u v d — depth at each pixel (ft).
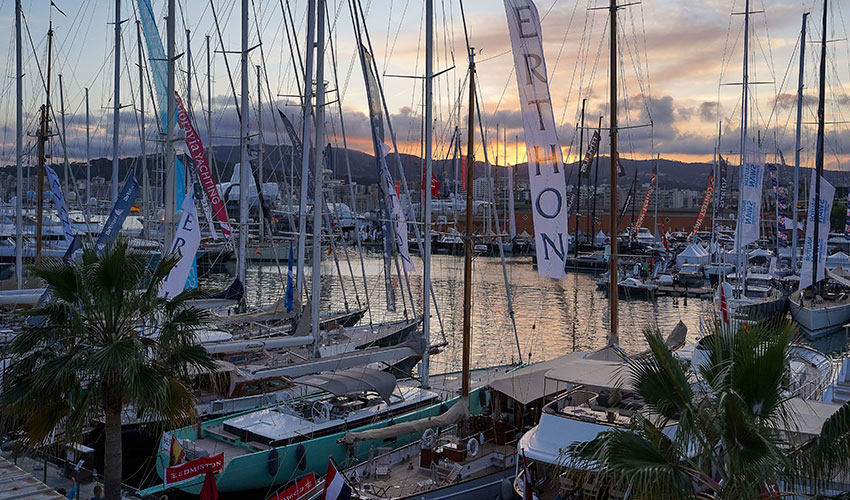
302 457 76.43
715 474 51.70
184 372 55.52
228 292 120.98
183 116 128.06
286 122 149.18
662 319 215.51
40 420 52.47
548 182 86.28
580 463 43.47
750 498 37.60
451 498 66.85
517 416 77.92
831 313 187.42
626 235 458.09
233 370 89.81
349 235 424.46
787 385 41.34
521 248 452.35
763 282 247.70
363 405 87.97
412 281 292.61
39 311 52.11
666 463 38.65
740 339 41.27
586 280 312.29
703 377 44.32
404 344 95.09
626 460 38.78
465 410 77.25
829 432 38.58
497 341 176.24
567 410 66.39
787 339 40.24
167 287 92.58
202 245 294.66
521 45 85.81
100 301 53.16
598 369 67.97
